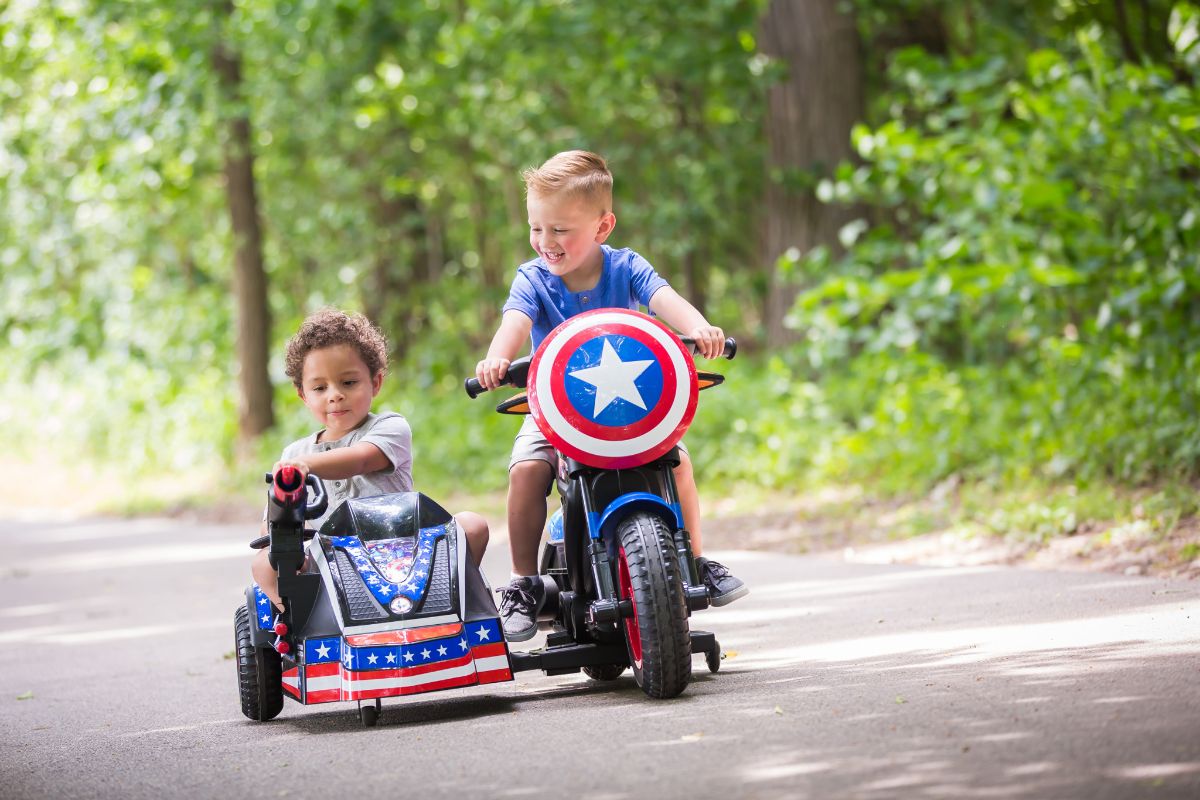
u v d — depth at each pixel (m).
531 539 5.46
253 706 5.53
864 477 12.88
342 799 3.91
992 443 11.34
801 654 5.88
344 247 24.91
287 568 5.04
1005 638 5.66
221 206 25.19
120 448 25.97
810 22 17.06
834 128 16.97
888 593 7.46
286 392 22.83
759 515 12.34
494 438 17.64
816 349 13.95
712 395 15.40
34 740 5.59
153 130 19.16
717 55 18.09
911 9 18.41
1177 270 10.78
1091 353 11.32
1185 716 4.00
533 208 5.27
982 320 13.68
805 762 3.85
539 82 19.83
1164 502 8.57
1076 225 11.98
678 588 4.89
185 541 15.92
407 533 5.23
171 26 19.08
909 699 4.59
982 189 12.45
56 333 24.95
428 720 5.18
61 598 11.62
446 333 23.84
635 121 21.25
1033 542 8.62
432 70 19.92
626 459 5.02
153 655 8.07
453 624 5.04
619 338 5.07
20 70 21.00
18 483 27.02
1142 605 6.12
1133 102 11.57
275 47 19.52
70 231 23.67
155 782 4.45
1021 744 3.85
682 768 3.91
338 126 21.05
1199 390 10.05
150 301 25.70
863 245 14.88
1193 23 12.99
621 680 5.86
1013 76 16.89
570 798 3.68
